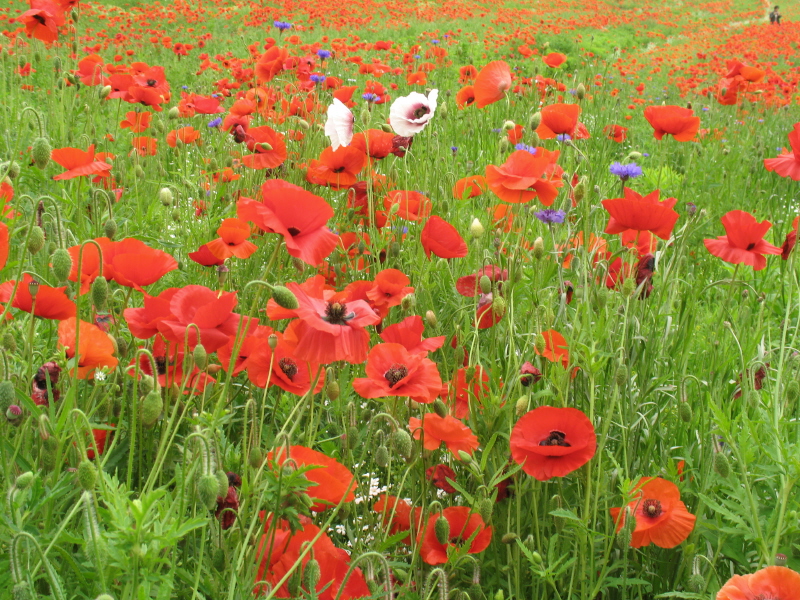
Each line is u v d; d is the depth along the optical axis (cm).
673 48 986
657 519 105
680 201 238
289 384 108
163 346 109
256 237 153
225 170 178
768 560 100
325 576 97
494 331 117
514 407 110
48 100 222
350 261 148
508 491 111
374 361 105
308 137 185
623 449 114
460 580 109
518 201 132
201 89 332
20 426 100
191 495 96
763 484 113
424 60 399
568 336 115
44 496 92
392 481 116
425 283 134
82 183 148
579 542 107
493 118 270
